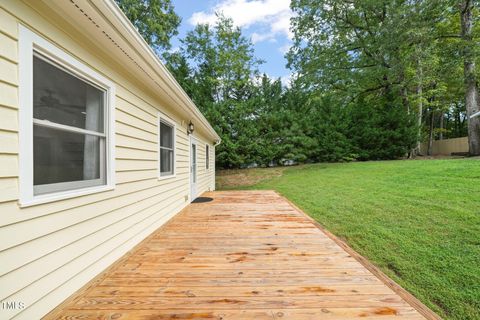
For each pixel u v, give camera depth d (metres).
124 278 1.96
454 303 2.01
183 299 1.65
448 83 12.71
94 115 2.20
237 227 3.47
